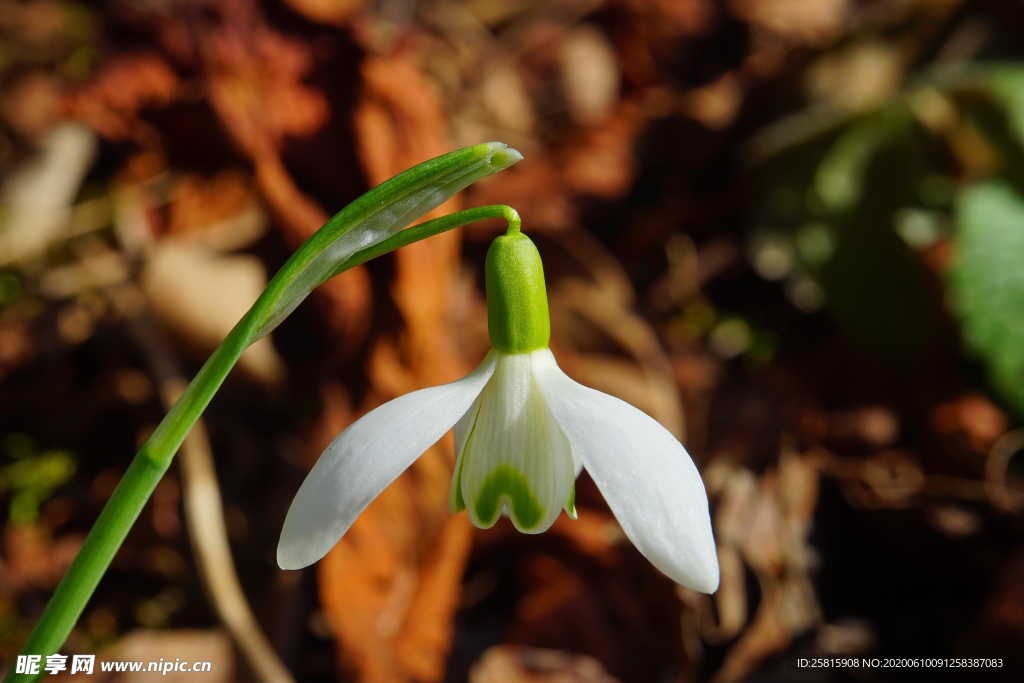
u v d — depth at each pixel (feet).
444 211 0.85
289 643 0.77
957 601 0.81
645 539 0.55
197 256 0.84
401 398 0.58
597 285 0.88
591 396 0.58
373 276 0.82
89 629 0.78
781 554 0.81
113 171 0.95
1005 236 0.84
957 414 0.85
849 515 0.84
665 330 0.93
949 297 0.85
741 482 0.83
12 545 0.81
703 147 1.04
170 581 0.80
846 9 1.18
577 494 0.80
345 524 0.56
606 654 0.77
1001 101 0.94
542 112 1.03
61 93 1.03
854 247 0.95
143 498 0.57
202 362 0.84
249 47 0.88
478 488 0.59
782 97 1.08
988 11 1.08
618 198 0.99
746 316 0.95
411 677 0.76
